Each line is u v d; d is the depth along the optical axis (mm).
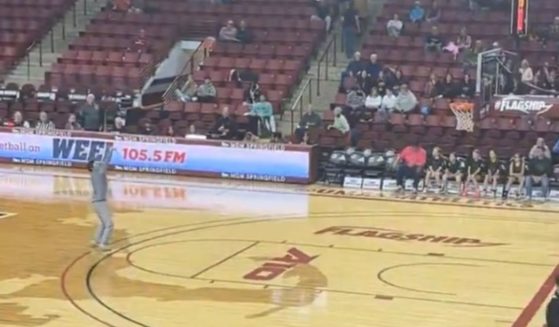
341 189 19062
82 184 18891
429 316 9883
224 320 9641
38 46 25234
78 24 26172
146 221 15094
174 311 9961
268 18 24609
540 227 15211
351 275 11648
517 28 20844
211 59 23109
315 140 20156
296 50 23172
